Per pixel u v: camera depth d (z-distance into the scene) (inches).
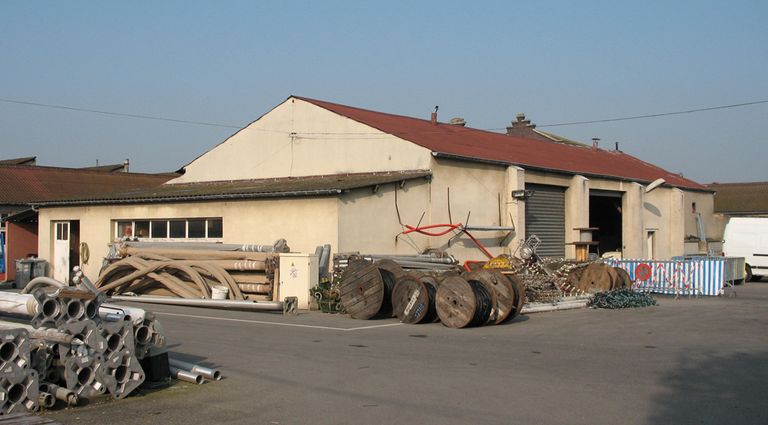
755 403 331.3
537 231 1114.1
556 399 339.0
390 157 958.4
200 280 797.9
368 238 845.2
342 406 326.3
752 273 1311.5
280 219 871.7
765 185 2468.0
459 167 965.8
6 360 298.2
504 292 639.8
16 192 1401.3
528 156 1165.1
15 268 1187.3
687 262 1001.5
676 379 386.9
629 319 684.7
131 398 341.4
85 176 1581.0
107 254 1035.3
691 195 1648.6
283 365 425.4
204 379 380.8
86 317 330.0
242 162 1132.5
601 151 1708.9
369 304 670.5
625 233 1339.8
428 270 768.3
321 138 1035.3
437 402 333.1
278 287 770.8
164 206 1006.4
